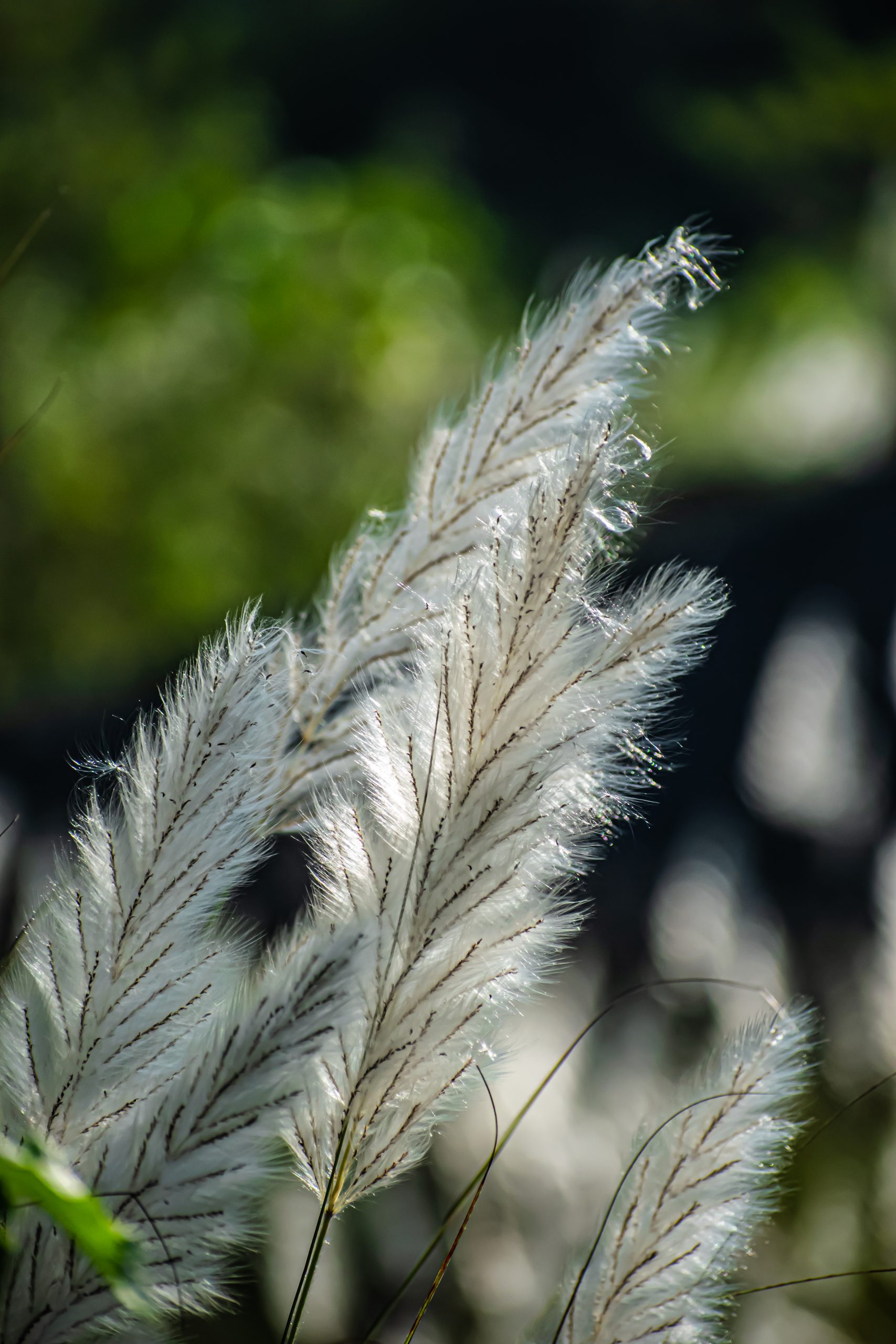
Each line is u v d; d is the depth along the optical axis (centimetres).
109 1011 182
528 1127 351
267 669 185
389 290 886
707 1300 191
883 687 455
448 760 181
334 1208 184
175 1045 182
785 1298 298
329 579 193
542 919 183
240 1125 180
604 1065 359
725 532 487
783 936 395
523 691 180
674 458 186
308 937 183
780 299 1109
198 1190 180
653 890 406
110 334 826
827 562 479
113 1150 180
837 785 438
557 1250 316
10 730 361
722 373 1058
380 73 1792
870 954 385
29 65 873
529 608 180
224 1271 182
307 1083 183
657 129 1448
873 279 1094
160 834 182
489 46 1784
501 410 189
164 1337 182
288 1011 180
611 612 182
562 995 382
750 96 1148
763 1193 192
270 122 1109
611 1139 337
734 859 417
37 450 776
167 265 854
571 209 1689
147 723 184
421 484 191
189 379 819
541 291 1217
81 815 184
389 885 182
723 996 374
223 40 1007
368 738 183
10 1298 179
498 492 189
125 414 806
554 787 181
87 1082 181
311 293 853
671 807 436
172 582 761
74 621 759
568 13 1694
